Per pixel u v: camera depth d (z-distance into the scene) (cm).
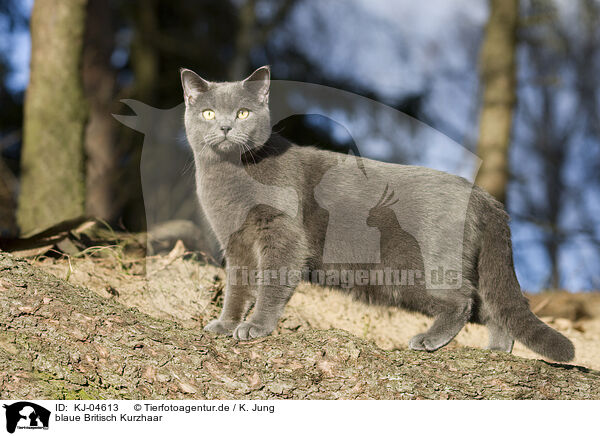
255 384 298
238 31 1305
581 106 1908
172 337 313
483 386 310
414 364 322
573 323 589
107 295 405
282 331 440
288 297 389
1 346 283
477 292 392
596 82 1811
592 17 1523
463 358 331
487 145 855
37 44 593
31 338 291
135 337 305
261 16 1320
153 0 1278
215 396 290
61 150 581
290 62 1245
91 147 1056
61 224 488
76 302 315
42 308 304
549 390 312
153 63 1257
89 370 288
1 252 336
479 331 499
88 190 1026
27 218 581
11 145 1251
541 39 1123
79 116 594
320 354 314
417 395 299
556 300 666
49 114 581
